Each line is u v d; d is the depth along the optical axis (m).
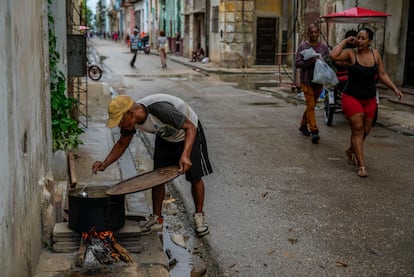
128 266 3.97
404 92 12.98
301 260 4.41
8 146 2.93
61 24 6.84
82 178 6.40
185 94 15.58
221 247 4.68
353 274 4.17
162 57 26.31
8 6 2.96
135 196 5.99
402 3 13.14
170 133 4.45
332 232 5.00
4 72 2.85
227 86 18.00
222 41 25.77
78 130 6.57
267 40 26.47
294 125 10.39
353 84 6.78
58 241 4.15
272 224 5.19
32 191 3.71
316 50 8.86
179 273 4.21
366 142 8.87
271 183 6.52
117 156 4.46
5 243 2.84
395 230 5.05
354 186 6.41
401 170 7.12
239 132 9.66
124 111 4.07
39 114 4.09
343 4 14.18
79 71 8.06
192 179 4.81
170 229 5.14
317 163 7.48
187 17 33.62
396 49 13.46
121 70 24.50
